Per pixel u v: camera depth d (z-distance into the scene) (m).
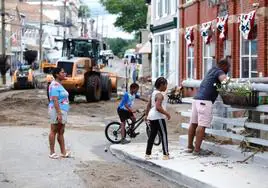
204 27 27.41
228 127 12.56
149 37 55.59
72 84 30.59
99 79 32.03
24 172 11.51
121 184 10.41
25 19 91.25
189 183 10.12
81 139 16.69
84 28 116.00
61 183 10.45
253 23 21.48
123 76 58.19
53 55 90.62
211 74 11.98
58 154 13.65
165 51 37.41
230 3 23.92
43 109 26.75
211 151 12.53
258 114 11.54
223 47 25.48
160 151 13.26
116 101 32.66
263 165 10.92
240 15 22.84
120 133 15.65
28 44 83.94
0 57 49.91
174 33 34.84
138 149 13.73
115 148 14.03
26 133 17.67
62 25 100.69
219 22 24.84
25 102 30.11
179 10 33.47
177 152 12.83
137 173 11.55
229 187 9.24
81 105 29.47
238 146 12.05
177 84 33.88
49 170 11.71
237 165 11.05
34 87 46.44
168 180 10.86
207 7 27.66
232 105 11.77
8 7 81.94
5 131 18.23
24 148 14.62
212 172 10.44
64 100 12.98
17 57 76.44
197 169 10.75
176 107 27.00
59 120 12.90
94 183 10.45
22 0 119.06
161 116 11.96
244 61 23.12
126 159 13.11
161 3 38.44
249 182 9.59
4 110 25.83
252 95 11.16
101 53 38.00
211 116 12.10
